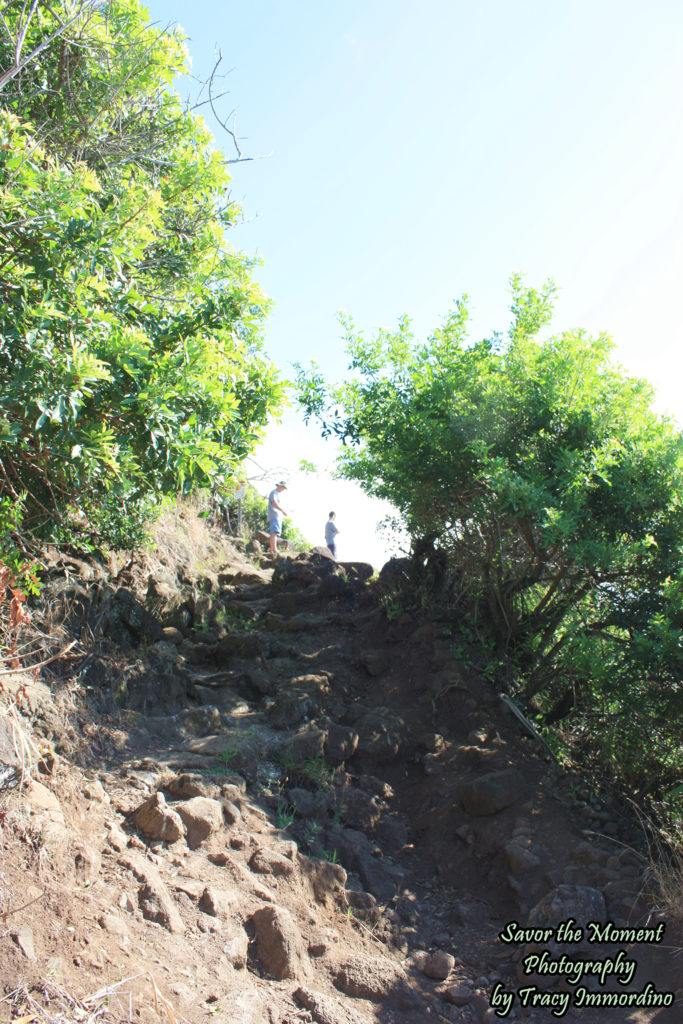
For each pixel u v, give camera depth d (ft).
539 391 23.27
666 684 20.45
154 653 21.99
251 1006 11.55
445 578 27.94
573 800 20.22
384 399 25.35
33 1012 9.39
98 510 21.33
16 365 12.17
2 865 11.38
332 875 16.49
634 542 21.83
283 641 27.94
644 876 16.37
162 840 14.92
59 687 17.99
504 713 23.77
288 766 19.84
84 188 14.71
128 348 13.03
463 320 25.41
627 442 22.71
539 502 20.84
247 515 48.57
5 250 12.84
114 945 11.31
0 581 14.71
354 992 13.52
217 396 14.90
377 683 25.67
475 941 16.35
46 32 19.97
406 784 21.57
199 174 22.24
